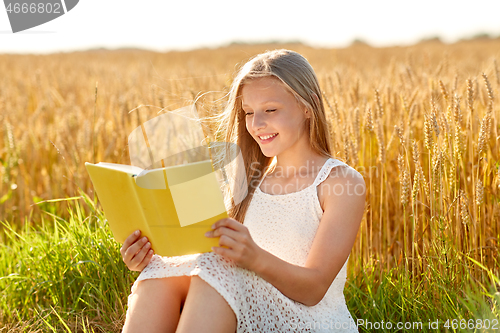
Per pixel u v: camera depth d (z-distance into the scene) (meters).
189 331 1.22
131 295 1.45
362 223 2.41
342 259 1.45
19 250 2.60
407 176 2.01
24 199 3.60
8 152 3.57
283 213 1.59
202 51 23.19
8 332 1.97
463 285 1.88
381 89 3.31
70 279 2.26
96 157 3.77
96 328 2.02
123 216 1.46
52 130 4.14
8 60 14.55
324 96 2.62
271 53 1.64
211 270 1.29
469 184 2.37
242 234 1.28
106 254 2.19
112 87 6.43
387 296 1.98
